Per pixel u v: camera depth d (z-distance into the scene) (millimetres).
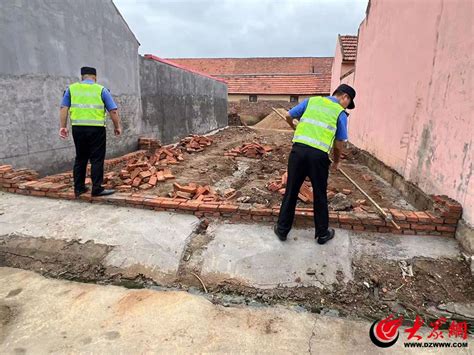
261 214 3867
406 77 5477
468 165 3402
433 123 4309
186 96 11922
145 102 8781
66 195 4453
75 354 2213
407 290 2965
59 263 3287
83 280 3115
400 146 5621
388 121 6406
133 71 7953
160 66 9578
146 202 4195
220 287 3061
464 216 3432
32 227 3740
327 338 2453
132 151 8109
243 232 3680
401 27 5867
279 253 3344
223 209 3965
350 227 3742
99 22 6566
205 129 14602
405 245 3475
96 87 4223
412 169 5004
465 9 3627
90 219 3918
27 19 4926
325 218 3365
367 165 7723
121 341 2344
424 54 4723
